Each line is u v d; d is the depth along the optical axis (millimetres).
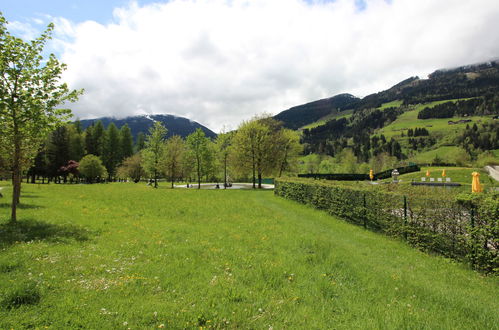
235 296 5598
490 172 52969
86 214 15031
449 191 10547
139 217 15227
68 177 72750
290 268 7438
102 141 89250
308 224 14406
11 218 11531
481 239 7797
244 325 4648
